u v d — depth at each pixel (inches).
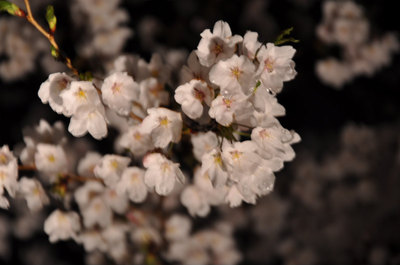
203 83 34.7
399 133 53.1
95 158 38.8
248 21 57.0
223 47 34.5
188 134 37.4
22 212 58.3
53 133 38.4
